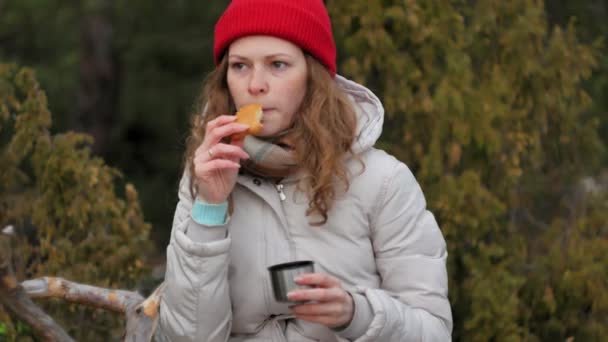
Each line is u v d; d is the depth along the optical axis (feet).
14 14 55.16
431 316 11.64
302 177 11.68
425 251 11.92
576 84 23.30
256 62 11.50
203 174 10.90
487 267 20.10
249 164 11.68
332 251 11.64
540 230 22.27
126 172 57.98
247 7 11.48
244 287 11.71
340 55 24.00
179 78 57.26
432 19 21.22
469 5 23.94
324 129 11.52
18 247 18.88
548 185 22.79
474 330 19.86
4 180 19.19
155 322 12.78
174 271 11.26
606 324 19.86
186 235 11.16
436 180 20.79
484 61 22.11
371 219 11.78
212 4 53.52
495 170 21.29
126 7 55.57
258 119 11.05
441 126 20.72
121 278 19.29
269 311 11.76
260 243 11.71
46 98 19.42
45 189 19.04
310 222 11.62
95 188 19.36
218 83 12.39
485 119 20.58
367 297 11.02
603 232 21.47
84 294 13.91
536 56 22.20
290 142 11.59
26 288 13.58
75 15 56.03
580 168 22.91
